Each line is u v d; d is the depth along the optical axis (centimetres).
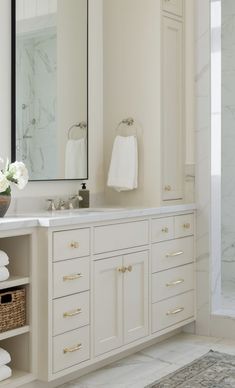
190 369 368
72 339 336
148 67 435
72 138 421
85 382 348
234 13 596
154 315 403
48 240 320
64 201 412
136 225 385
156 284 405
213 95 448
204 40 447
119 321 371
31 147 388
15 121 376
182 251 434
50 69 402
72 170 421
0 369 308
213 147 449
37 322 324
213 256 451
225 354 397
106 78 451
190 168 454
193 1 451
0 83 368
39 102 394
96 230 352
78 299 339
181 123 452
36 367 324
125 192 446
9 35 373
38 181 396
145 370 368
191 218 445
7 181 331
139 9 437
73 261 336
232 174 602
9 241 329
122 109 445
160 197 432
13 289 329
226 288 579
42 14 395
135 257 384
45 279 321
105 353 360
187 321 441
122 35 444
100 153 450
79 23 425
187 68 455
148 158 437
